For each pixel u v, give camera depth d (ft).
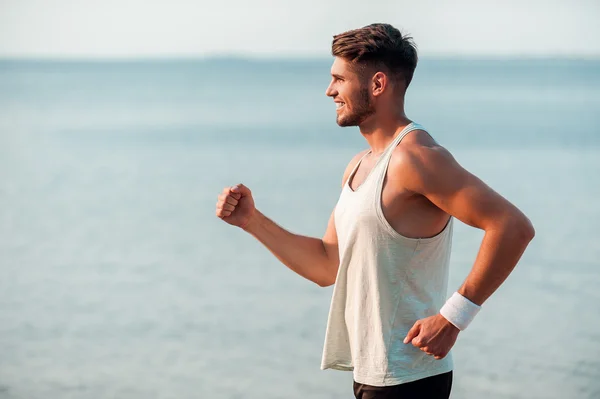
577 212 50.70
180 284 35.17
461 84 342.03
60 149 108.06
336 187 67.92
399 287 7.87
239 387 21.71
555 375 22.03
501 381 21.63
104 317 29.78
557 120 139.03
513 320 27.22
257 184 71.31
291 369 23.26
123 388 21.80
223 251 42.34
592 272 34.19
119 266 39.60
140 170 84.94
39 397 21.09
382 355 7.87
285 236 9.32
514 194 59.82
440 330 7.44
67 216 56.24
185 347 25.68
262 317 29.17
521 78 418.51
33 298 33.01
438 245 7.95
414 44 8.25
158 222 52.70
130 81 426.51
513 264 7.36
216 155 98.84
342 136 120.37
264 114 177.37
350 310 8.17
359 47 8.00
